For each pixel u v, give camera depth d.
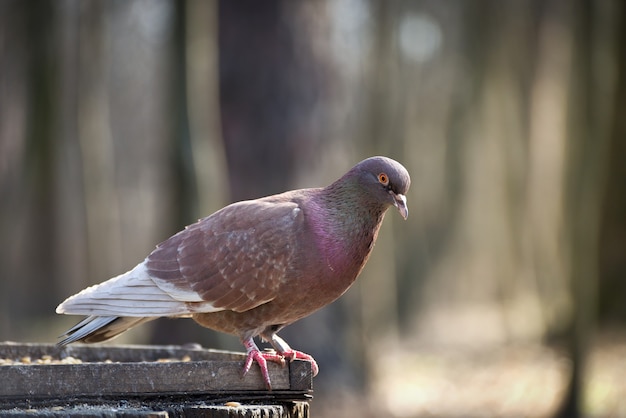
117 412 4.32
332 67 14.32
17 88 19.44
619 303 17.73
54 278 22.75
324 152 14.25
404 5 26.81
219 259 5.46
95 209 19.48
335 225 5.53
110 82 30.28
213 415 4.61
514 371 17.11
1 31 17.05
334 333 14.13
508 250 26.30
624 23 16.61
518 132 23.86
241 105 13.95
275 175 13.93
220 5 14.00
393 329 21.88
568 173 15.53
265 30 13.91
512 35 22.48
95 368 4.66
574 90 14.73
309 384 5.10
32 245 22.25
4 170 21.02
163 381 4.79
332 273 5.51
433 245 28.86
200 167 13.39
